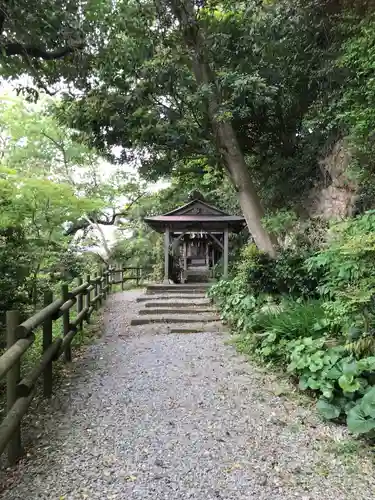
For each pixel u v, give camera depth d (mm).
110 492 2117
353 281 3729
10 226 5172
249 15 6594
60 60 6957
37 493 2107
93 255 15055
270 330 4645
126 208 17156
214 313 7504
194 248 12672
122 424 2967
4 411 3236
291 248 6465
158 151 7793
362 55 4766
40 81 6340
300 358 3586
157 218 10375
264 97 6422
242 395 3592
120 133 7520
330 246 4727
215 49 6895
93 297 8383
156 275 13930
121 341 5809
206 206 10609
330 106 6062
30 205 5449
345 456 2541
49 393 3496
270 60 7023
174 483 2207
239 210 12664
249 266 6320
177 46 7141
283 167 8156
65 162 14766
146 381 3959
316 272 5246
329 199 6867
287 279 5719
